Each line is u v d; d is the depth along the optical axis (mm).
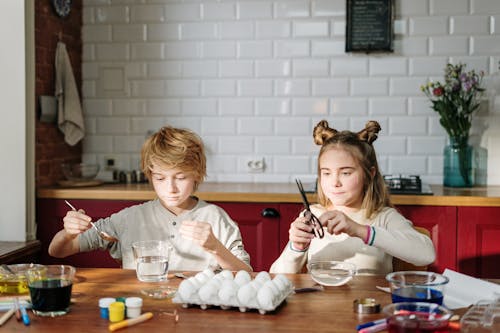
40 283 1597
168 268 2078
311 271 1888
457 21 3754
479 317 1508
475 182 3775
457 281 1818
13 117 3301
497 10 3727
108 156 4070
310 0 3846
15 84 3285
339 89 3859
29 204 3377
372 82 3830
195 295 1629
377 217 2262
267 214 3305
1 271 1813
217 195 3352
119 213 2340
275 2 3875
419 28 3779
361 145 2246
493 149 3748
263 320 1549
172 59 3982
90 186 3662
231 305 1613
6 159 3318
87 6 4039
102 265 3480
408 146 3828
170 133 2123
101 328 1495
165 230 2258
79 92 4043
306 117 3895
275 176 3945
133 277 1974
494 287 1744
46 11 3637
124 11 4004
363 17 3768
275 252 3328
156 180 2129
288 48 3881
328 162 2215
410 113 3814
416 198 3227
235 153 3967
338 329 1484
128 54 4020
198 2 3936
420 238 2072
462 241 3219
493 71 3738
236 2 3904
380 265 2201
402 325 1383
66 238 2123
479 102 3752
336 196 2215
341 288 1846
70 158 3977
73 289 1835
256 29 3900
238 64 3930
